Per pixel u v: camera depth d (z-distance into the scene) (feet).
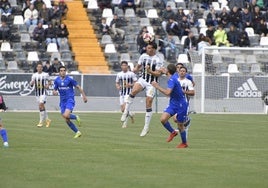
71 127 163.32
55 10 321.52
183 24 322.75
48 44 307.58
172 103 145.79
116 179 102.01
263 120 229.86
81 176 104.27
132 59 310.45
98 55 312.71
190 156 128.06
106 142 152.15
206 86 273.13
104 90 272.31
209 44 314.76
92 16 334.85
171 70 145.38
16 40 309.63
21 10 325.83
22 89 268.82
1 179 100.99
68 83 172.86
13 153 128.77
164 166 114.93
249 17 335.47
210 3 357.41
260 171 110.93
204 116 247.09
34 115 240.12
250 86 273.13
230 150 139.54
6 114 243.40
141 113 260.21
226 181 101.35
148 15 335.88
